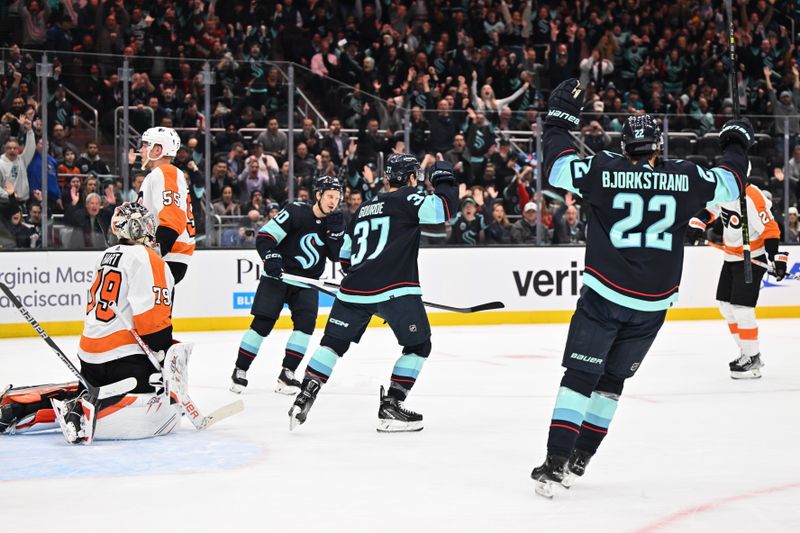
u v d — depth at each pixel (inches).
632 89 759.7
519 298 562.3
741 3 811.4
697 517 159.3
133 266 219.1
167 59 512.1
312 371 233.5
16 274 479.8
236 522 155.3
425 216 230.7
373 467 197.2
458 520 156.9
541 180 568.7
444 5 769.6
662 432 237.5
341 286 235.8
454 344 452.4
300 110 537.6
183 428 240.8
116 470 193.6
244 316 522.3
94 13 655.1
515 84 720.3
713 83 757.3
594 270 172.6
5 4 644.1
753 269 330.3
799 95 772.0
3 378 339.6
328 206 298.4
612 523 155.5
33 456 206.7
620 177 171.5
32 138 486.3
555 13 808.9
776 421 253.0
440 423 249.8
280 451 213.0
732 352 414.9
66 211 494.0
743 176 179.5
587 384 173.0
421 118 552.7
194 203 515.5
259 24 712.4
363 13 747.4
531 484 182.5
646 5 817.5
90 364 224.8
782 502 169.5
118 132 502.9
